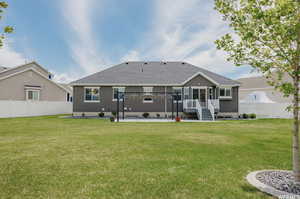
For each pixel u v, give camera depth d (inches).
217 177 155.1
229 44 158.2
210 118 754.8
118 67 990.4
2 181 145.6
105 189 132.3
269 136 359.6
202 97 855.7
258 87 1309.1
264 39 140.0
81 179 149.7
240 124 582.9
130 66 1002.1
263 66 147.9
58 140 310.0
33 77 1015.6
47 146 265.6
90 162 193.8
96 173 162.9
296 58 132.5
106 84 861.2
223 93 869.2
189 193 126.9
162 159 205.6
